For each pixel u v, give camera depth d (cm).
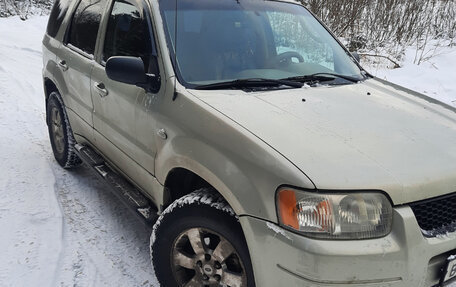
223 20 317
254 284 214
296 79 306
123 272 299
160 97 269
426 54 1001
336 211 186
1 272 290
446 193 206
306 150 205
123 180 345
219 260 229
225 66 292
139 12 307
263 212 197
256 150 206
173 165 250
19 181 421
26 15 1627
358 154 207
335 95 284
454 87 788
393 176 197
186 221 238
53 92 454
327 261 182
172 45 282
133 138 299
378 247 185
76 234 342
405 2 1080
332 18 1045
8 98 684
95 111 356
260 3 353
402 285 191
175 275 254
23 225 347
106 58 341
